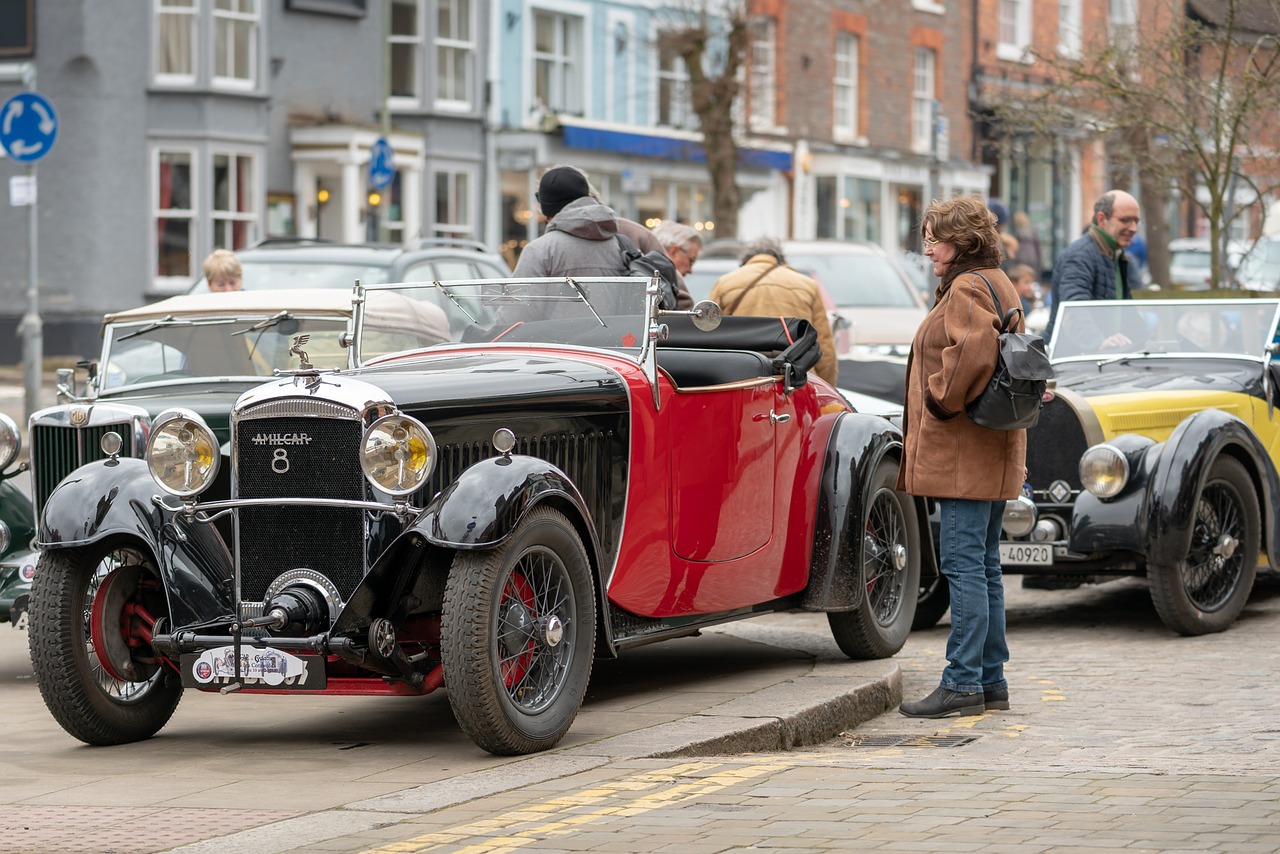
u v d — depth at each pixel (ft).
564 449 27.30
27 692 32.71
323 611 25.52
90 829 21.36
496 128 124.98
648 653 34.96
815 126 147.74
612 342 29.73
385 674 25.71
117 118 108.58
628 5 134.31
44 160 108.58
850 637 33.06
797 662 33.27
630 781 23.27
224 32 111.34
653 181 137.59
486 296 31.07
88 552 27.04
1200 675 32.81
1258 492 38.88
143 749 26.96
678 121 139.23
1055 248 166.61
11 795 23.59
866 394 49.34
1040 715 29.48
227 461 33.17
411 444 24.93
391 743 26.84
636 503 28.35
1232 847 19.29
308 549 25.75
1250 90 57.88
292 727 28.50
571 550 26.03
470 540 24.27
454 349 30.12
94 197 108.17
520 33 126.72
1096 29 69.51
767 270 43.16
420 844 20.15
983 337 28.32
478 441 26.30
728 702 28.37
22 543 34.58
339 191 117.08
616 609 28.32
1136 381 40.42
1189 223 167.94
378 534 25.29
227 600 26.35
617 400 28.12
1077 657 35.24
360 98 118.83
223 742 27.35
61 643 26.66
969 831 20.21
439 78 122.11
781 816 21.13
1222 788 22.45
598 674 32.58
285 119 114.83
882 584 34.19
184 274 110.83
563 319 30.25
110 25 108.06
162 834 21.01
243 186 112.47
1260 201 61.87
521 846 19.95
